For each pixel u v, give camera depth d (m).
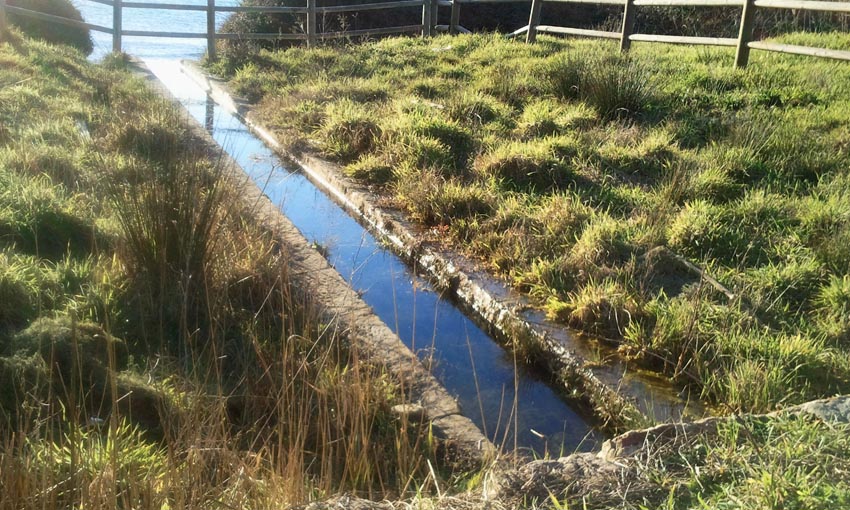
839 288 4.34
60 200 4.87
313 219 6.17
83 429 3.00
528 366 4.29
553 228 5.29
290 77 10.31
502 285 4.88
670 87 8.27
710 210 5.34
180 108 8.33
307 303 4.34
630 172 6.38
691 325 3.95
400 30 14.15
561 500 2.44
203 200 4.65
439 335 4.55
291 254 5.12
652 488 2.46
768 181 5.95
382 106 8.29
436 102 8.45
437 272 5.22
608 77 7.80
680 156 6.42
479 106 7.93
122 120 6.80
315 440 3.29
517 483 2.53
